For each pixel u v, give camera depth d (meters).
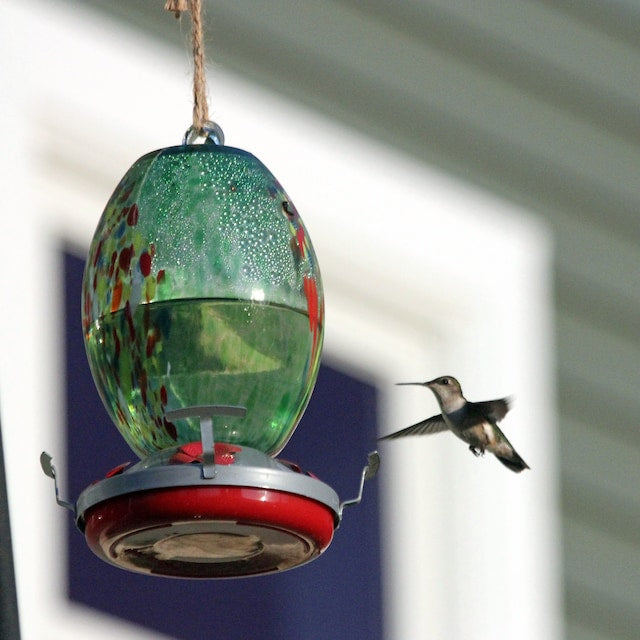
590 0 12.08
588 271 11.51
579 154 11.70
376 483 10.55
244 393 5.76
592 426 11.24
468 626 10.42
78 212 9.43
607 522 11.07
